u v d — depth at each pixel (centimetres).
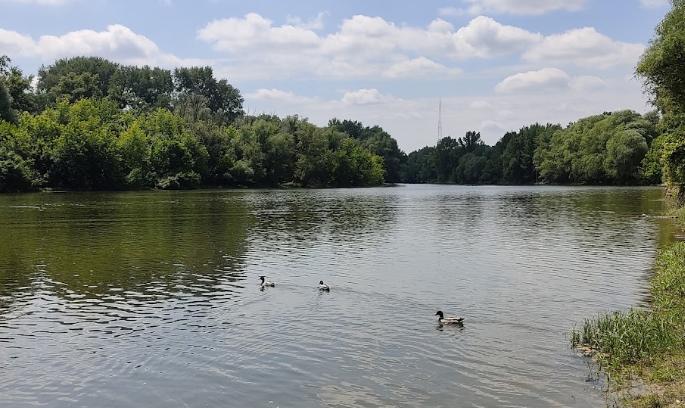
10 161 10662
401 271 3291
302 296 2678
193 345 1973
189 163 14362
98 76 19550
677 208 6800
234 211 7306
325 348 1938
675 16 4119
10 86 14275
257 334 2092
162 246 4169
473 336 2061
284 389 1602
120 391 1600
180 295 2686
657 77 4172
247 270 3300
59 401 1538
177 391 1596
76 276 3084
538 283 2950
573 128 18838
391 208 8169
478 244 4381
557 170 18612
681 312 2139
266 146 16812
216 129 16138
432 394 1556
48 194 10594
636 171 14988
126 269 3291
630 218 6219
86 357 1862
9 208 7231
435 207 8356
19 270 3234
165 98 19762
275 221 6053
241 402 1522
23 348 1950
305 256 3806
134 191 12512
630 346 1802
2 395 1574
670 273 2748
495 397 1528
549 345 1953
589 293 2717
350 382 1645
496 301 2580
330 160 18150
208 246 4188
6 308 2447
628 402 1467
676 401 1435
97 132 12762
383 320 2277
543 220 6203
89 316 2333
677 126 6769
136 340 2031
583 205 8362
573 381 1625
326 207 8288
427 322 2248
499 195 12238
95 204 8106
